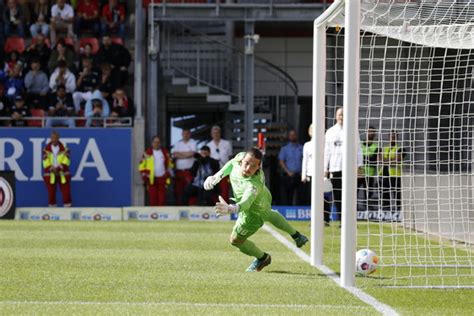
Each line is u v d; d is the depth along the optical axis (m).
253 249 20.78
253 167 19.72
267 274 20.20
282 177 47.47
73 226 37.25
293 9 49.88
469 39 23.06
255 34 53.09
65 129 48.62
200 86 51.75
